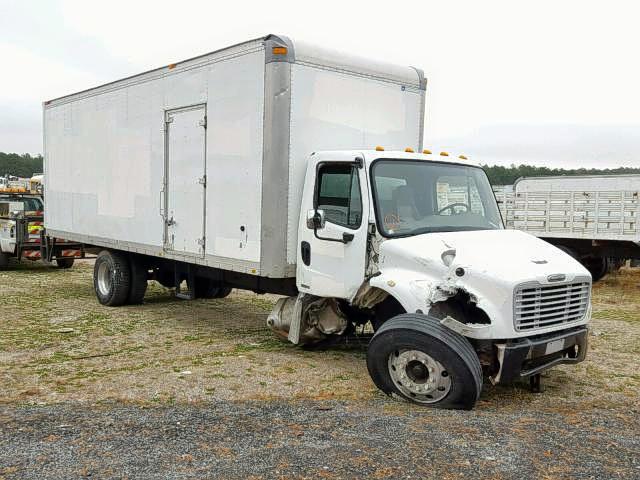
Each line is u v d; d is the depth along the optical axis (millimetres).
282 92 6668
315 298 6934
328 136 7121
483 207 6879
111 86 9797
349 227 6258
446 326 5195
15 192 17391
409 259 5730
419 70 8133
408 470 3887
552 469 3945
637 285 14594
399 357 5367
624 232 12727
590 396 5781
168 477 3760
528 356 5230
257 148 6906
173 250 8523
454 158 7027
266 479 3742
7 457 4043
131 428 4617
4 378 6102
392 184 6273
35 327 8766
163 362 6828
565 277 5500
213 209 7688
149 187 8984
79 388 5762
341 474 3820
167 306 10711
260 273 6906
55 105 11664
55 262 18297
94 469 3869
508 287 5082
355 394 5668
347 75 7285
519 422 4879
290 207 6824
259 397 5539
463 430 4625
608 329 9211
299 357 7117
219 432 4543
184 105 8156
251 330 8766
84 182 10773
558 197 13789
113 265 10328
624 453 4250
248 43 6988
